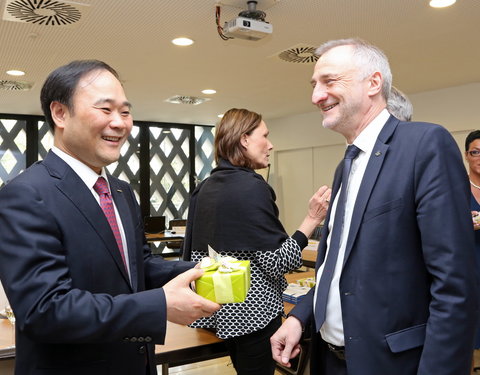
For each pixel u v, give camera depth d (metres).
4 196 0.95
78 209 1.00
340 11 2.99
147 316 0.90
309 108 6.82
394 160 1.09
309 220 1.69
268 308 1.58
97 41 3.54
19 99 5.87
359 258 1.08
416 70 4.57
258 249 1.52
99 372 1.00
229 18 3.09
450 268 0.96
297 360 1.90
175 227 7.04
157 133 8.26
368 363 1.06
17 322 0.89
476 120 5.16
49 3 2.78
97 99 0.98
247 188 1.57
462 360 0.96
